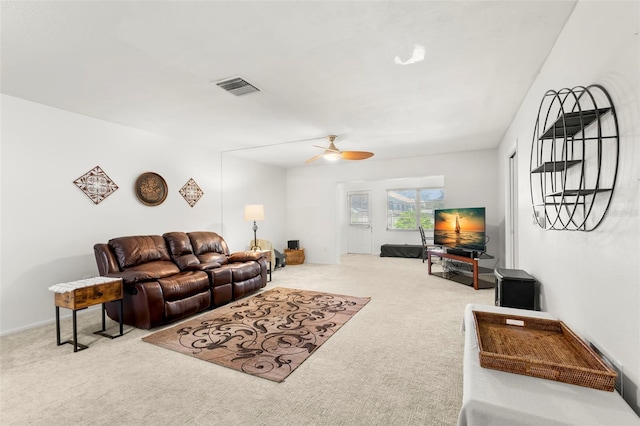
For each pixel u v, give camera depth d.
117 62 2.46
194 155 5.34
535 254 2.79
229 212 6.16
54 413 1.79
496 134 4.80
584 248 1.71
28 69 2.58
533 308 2.63
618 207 1.34
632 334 1.24
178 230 4.99
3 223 3.13
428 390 2.00
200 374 2.22
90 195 3.82
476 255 4.94
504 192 4.92
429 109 3.62
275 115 3.80
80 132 3.73
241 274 4.26
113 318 3.35
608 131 1.44
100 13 1.84
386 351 2.57
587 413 1.12
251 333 2.99
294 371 2.25
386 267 6.97
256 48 2.27
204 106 3.47
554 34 2.10
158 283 3.19
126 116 3.82
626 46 1.27
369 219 9.76
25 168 3.28
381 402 1.87
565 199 1.93
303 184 7.89
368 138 4.99
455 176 6.21
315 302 4.05
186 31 2.04
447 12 1.87
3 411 1.81
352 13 1.87
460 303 3.99
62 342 2.80
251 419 1.73
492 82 2.88
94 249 3.49
